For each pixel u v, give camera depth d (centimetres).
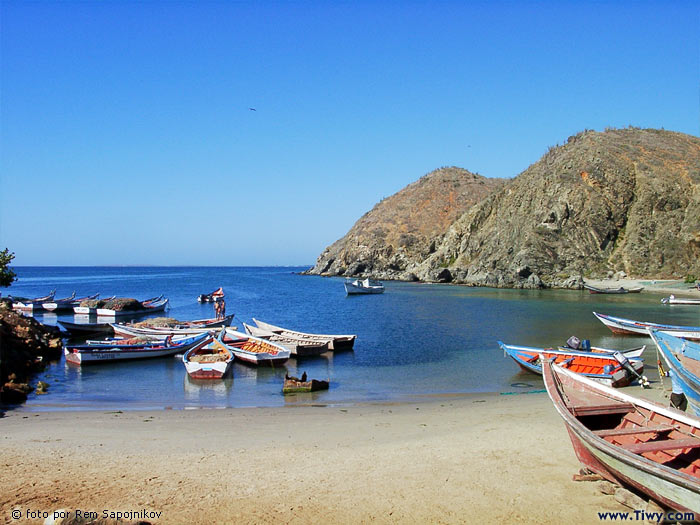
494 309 5844
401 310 5931
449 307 6169
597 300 6925
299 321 5012
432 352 3105
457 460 1166
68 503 924
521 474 1071
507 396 1981
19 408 1816
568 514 893
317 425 1531
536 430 1432
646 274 9225
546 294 8088
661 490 834
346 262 16012
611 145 11138
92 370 2588
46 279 17250
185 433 1432
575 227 10000
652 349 3147
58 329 3856
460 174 18550
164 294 9650
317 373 2500
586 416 1099
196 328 3994
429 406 1820
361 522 869
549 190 10562
